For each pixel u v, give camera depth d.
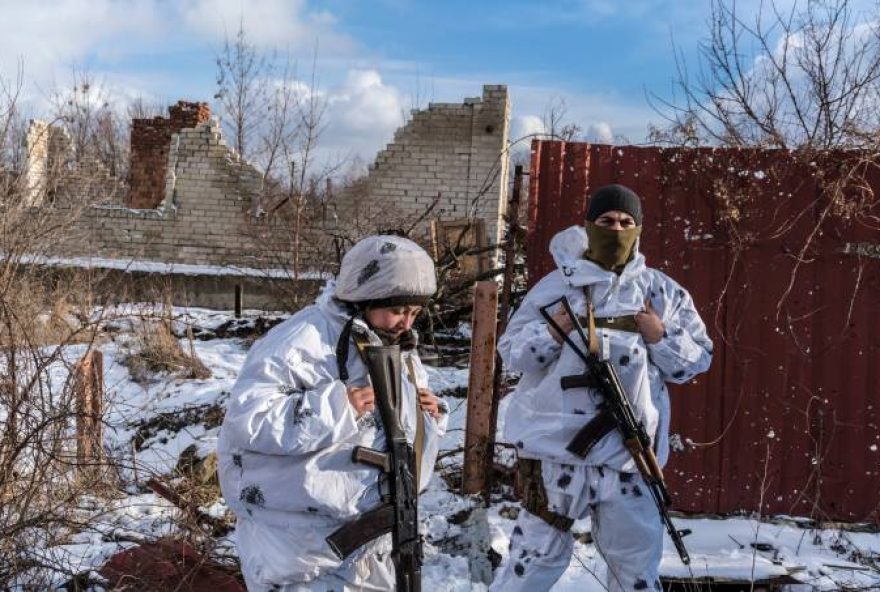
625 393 3.15
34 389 4.44
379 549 2.42
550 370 3.27
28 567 3.77
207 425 7.14
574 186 5.17
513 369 3.38
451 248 9.51
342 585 2.38
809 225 5.01
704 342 3.39
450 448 6.08
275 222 13.40
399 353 2.52
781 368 5.03
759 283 5.05
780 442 5.02
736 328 5.05
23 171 6.07
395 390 2.45
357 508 2.37
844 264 4.98
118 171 23.86
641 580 3.15
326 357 2.43
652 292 3.35
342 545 2.32
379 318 2.50
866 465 4.94
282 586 2.37
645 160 5.15
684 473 5.07
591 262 3.25
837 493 4.96
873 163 4.89
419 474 2.53
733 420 5.05
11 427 4.02
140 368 8.27
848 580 4.14
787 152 5.03
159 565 3.83
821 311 5.00
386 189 14.73
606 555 3.21
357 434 2.40
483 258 10.88
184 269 14.38
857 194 4.97
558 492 3.19
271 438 2.27
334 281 2.62
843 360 4.98
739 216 5.05
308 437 2.29
